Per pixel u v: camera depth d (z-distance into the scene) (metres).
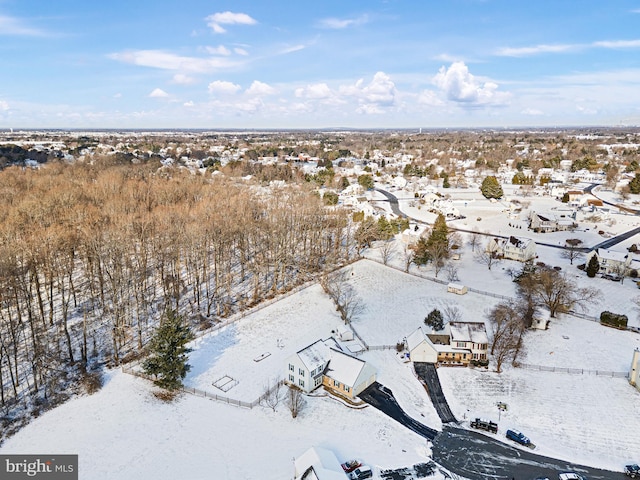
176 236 85.69
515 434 47.84
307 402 53.78
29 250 70.75
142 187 126.00
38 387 55.34
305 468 40.44
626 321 71.38
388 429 49.28
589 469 43.91
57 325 68.75
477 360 62.69
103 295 74.62
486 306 79.44
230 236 91.38
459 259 106.81
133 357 62.66
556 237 125.88
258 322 73.81
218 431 48.34
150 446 46.00
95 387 55.53
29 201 95.19
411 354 62.97
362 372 55.56
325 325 73.31
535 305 75.62
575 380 58.53
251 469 42.88
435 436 48.44
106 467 43.09
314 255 102.94
